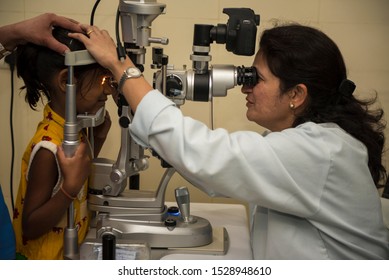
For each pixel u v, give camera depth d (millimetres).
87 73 1197
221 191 1082
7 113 1848
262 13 1741
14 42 1250
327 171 1064
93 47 1093
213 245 1254
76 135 1120
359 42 1754
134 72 1088
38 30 1190
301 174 1064
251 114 1204
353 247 1143
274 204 1067
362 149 1136
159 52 1162
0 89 1820
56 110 1262
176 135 1032
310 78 1120
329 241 1145
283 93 1142
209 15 1744
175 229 1229
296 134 1082
